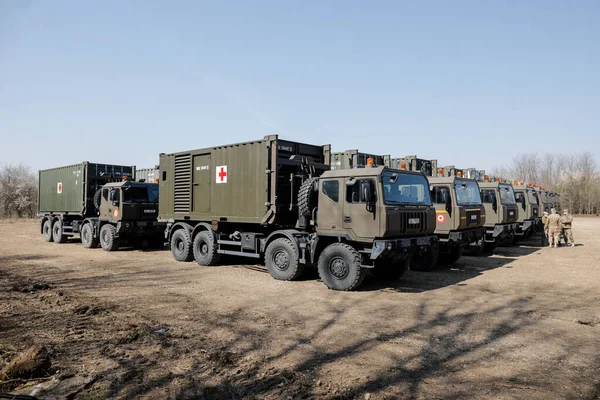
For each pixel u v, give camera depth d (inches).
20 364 174.6
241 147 432.1
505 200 627.2
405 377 175.2
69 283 374.9
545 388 165.9
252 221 418.9
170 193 527.5
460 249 494.3
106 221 650.2
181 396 157.4
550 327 248.7
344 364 188.9
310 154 443.2
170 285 367.6
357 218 339.6
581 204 2301.9
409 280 398.3
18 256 564.1
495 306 298.7
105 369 182.1
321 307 292.7
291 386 165.9
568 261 529.0
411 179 366.0
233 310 283.0
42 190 808.9
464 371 182.5
